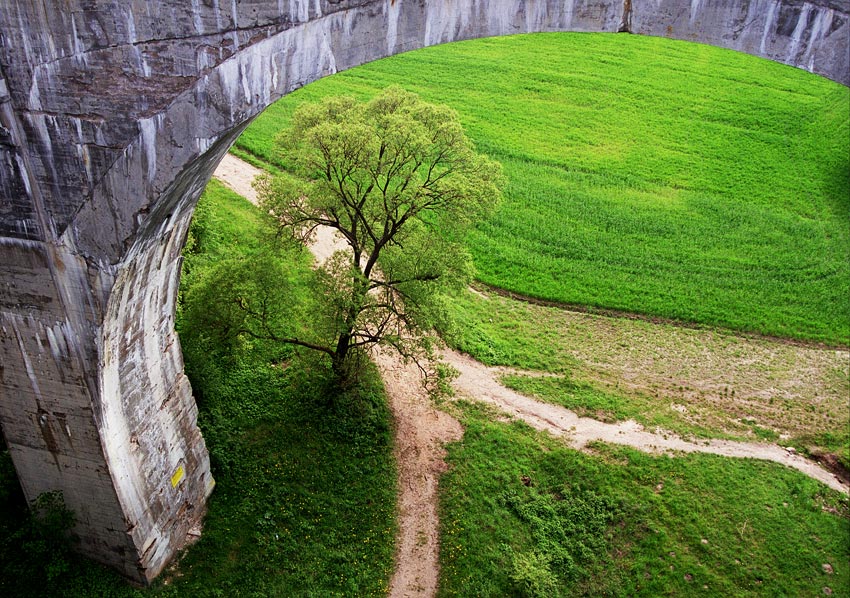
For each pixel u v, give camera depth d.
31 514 15.09
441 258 18.59
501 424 20.83
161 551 15.44
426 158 18.34
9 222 12.22
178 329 19.98
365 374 19.80
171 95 11.27
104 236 12.09
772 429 21.77
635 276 28.27
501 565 16.75
